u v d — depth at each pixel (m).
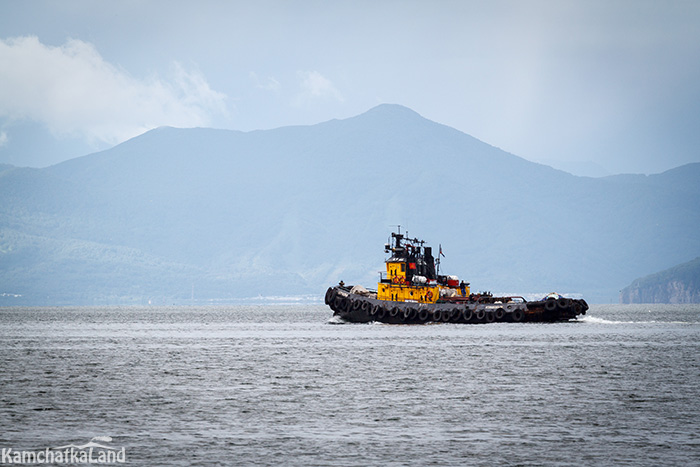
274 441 188.12
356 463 171.12
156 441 188.25
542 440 188.88
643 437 191.12
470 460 173.12
